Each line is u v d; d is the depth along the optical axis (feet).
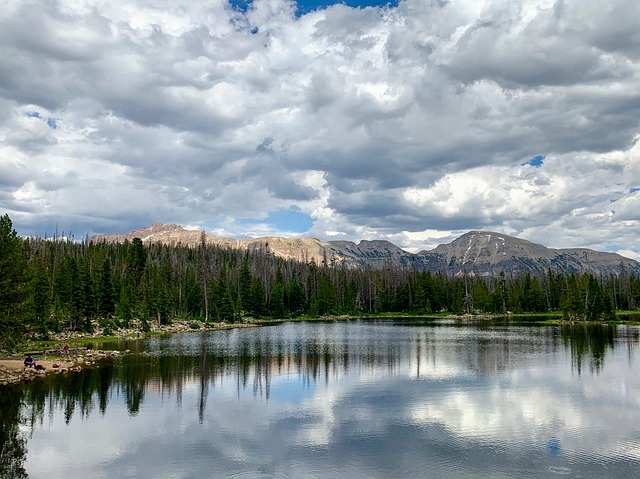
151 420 119.75
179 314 479.41
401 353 240.32
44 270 299.79
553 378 170.60
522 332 358.84
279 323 497.46
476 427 112.98
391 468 88.58
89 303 335.26
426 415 123.03
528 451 97.14
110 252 643.86
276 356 231.09
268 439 104.88
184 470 88.02
